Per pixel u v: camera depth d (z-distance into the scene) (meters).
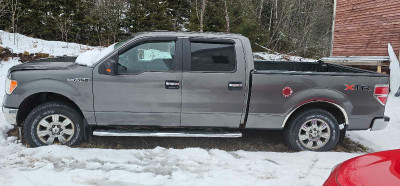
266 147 4.87
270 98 4.30
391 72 10.70
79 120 4.23
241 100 4.29
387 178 2.01
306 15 29.03
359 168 2.26
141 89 4.15
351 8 13.52
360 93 4.41
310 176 3.63
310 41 26.34
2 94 7.38
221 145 4.87
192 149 4.30
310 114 4.44
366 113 4.46
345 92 4.38
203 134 4.30
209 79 4.20
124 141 4.82
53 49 12.03
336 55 14.45
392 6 11.55
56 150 3.97
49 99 4.53
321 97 4.34
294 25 28.05
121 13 16.72
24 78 4.03
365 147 5.37
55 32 14.29
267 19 27.00
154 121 4.28
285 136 4.61
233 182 3.39
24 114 4.38
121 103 4.17
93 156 3.93
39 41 12.70
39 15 13.63
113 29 15.87
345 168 2.36
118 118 4.23
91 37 15.36
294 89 4.31
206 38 4.30
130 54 4.21
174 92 4.18
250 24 19.16
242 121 4.38
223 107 4.28
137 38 4.20
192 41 4.28
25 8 13.30
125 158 3.96
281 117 4.37
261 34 20.52
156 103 4.19
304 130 4.50
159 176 3.45
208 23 18.17
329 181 2.27
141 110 4.20
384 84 4.45
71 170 3.52
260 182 3.43
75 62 4.38
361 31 13.03
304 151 4.45
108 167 3.66
